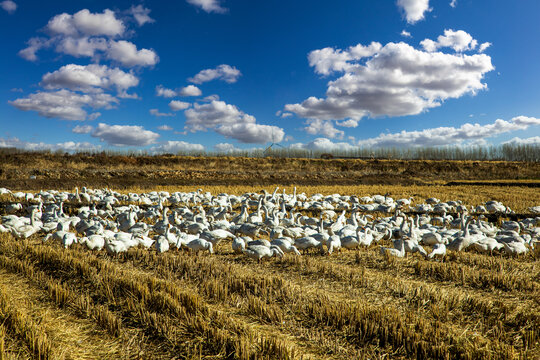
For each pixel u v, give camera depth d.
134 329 6.27
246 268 9.99
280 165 66.25
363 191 35.72
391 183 51.16
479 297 7.94
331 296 7.89
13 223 14.05
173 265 9.76
